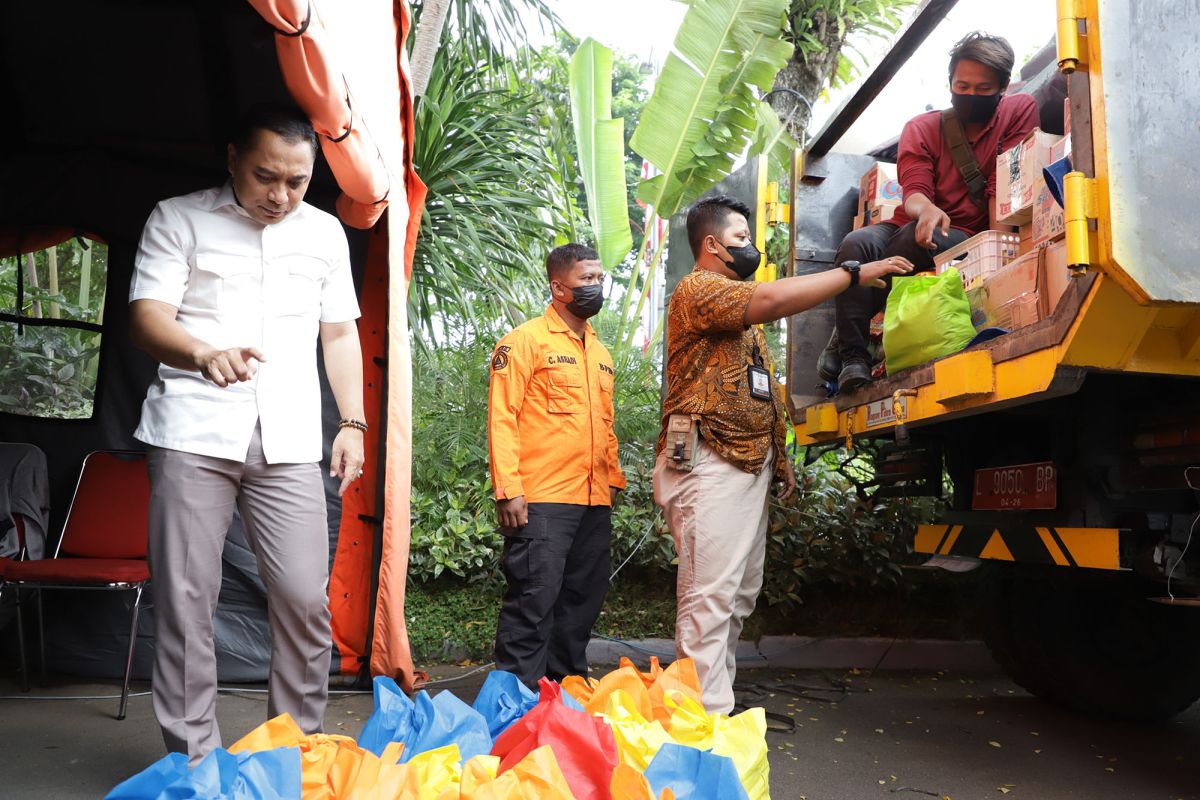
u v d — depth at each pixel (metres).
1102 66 2.40
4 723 3.47
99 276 4.47
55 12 4.05
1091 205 2.41
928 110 4.38
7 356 4.40
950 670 4.99
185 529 2.50
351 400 2.77
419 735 1.44
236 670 4.26
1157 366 2.60
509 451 3.57
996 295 3.25
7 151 4.43
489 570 5.09
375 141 3.21
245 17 4.05
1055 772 3.19
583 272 3.72
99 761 3.06
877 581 5.15
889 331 3.57
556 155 7.69
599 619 5.07
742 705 4.09
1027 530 3.32
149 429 2.55
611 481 3.84
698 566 3.19
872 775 3.13
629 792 1.19
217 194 2.64
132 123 4.42
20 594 4.06
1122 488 3.08
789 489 3.54
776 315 3.05
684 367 3.30
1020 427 3.74
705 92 6.36
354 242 4.36
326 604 2.67
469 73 6.72
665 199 6.61
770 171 6.20
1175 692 3.78
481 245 6.12
